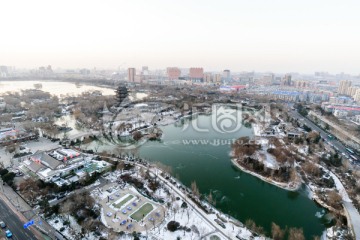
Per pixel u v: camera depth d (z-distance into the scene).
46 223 130.12
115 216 140.12
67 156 196.12
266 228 139.62
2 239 116.06
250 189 181.88
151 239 122.31
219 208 157.75
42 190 159.50
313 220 148.75
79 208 141.62
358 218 144.50
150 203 155.00
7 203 146.25
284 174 196.12
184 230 129.88
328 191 175.75
